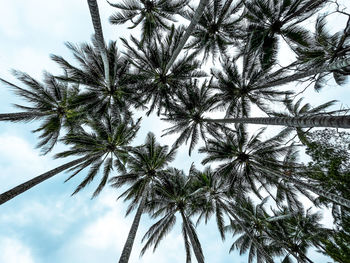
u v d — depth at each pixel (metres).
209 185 14.98
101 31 5.94
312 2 8.19
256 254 17.06
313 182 9.91
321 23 8.67
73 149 13.02
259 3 9.91
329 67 6.62
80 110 13.19
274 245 16.92
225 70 12.93
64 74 13.87
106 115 13.41
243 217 16.45
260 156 13.88
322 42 9.14
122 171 15.28
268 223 16.34
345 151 8.25
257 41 10.87
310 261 14.12
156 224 13.50
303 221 15.44
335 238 9.33
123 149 13.95
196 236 14.15
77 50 11.69
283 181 13.98
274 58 10.91
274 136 12.92
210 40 13.98
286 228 16.61
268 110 14.16
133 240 8.69
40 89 13.10
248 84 13.05
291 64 9.59
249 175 14.62
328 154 8.59
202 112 15.08
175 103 15.01
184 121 15.38
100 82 13.27
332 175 8.48
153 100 15.26
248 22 11.50
